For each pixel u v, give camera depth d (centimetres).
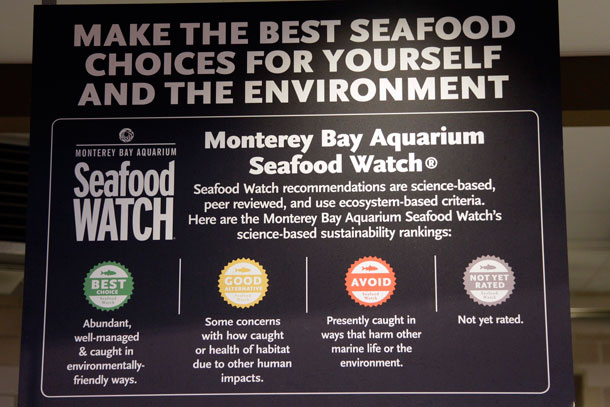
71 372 204
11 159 404
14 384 440
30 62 333
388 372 201
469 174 210
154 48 222
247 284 207
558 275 203
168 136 217
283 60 220
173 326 206
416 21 220
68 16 224
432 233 208
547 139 211
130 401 202
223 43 222
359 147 214
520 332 201
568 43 316
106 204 213
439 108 215
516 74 215
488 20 219
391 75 217
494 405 197
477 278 205
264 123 216
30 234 211
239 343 204
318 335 204
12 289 441
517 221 207
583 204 518
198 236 211
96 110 219
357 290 206
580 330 566
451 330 202
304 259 208
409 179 211
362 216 210
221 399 201
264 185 213
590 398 553
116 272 209
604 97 318
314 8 222
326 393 200
